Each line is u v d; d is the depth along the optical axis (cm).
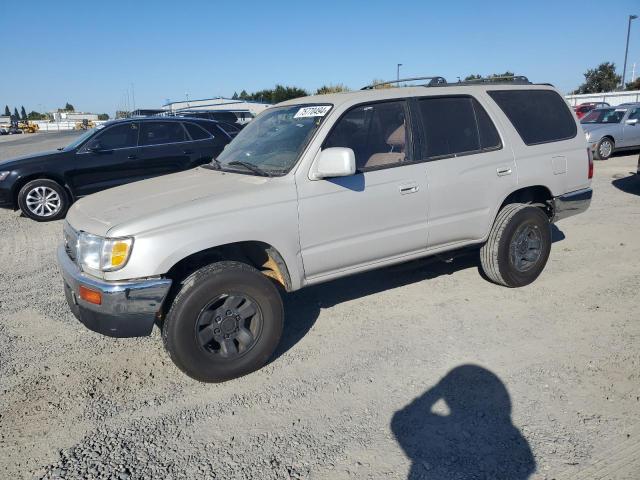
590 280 508
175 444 287
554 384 329
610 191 956
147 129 930
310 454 275
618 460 260
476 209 451
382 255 411
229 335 345
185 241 322
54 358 390
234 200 343
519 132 476
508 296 475
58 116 8562
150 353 395
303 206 363
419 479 254
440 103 439
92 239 327
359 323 430
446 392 326
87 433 299
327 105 401
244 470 264
